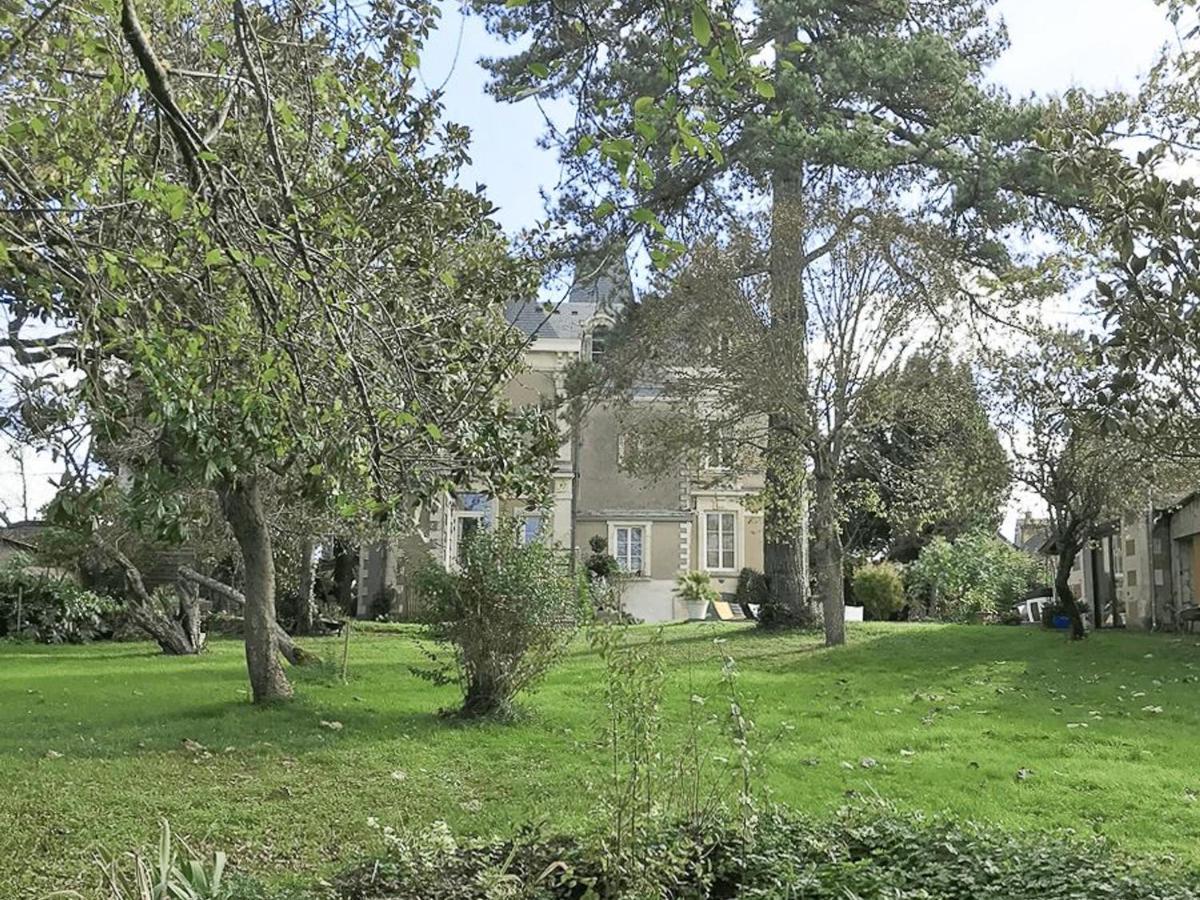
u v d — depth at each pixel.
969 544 34.69
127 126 5.85
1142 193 5.34
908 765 10.80
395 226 7.35
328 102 6.59
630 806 6.38
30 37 5.52
